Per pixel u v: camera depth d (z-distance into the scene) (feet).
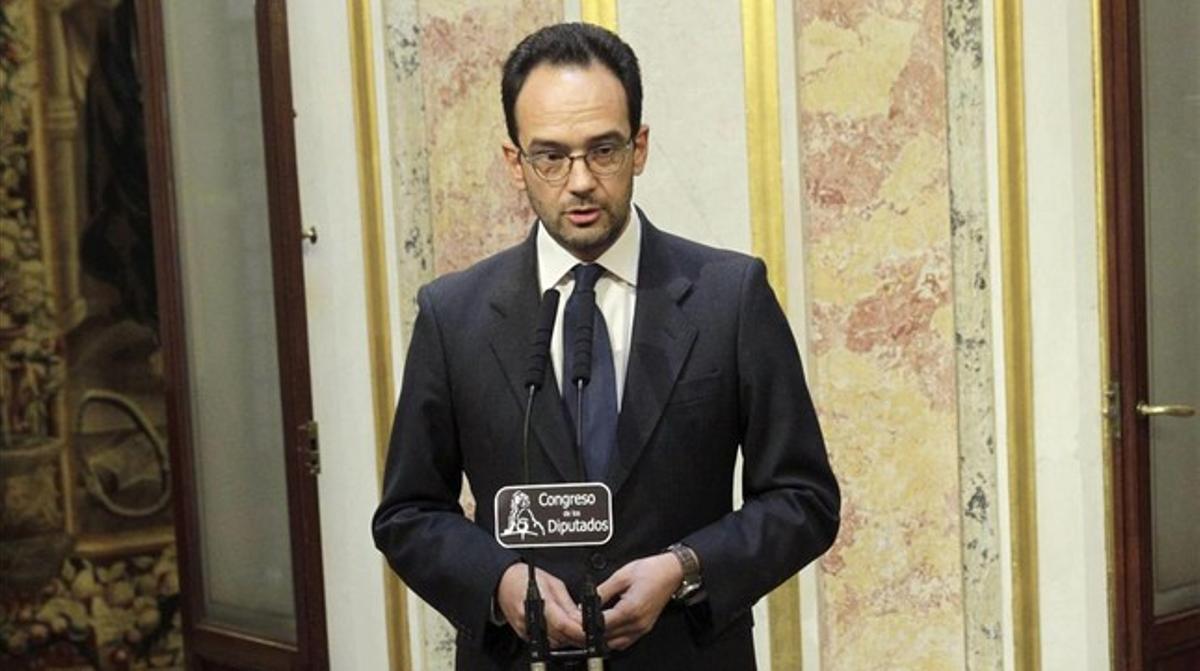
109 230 19.77
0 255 19.44
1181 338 14.46
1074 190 13.58
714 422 7.89
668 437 7.79
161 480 20.18
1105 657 13.96
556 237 7.63
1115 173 13.57
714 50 13.24
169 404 16.62
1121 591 13.84
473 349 8.07
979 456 13.57
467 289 8.29
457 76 13.78
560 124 7.41
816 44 13.24
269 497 15.75
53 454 19.77
